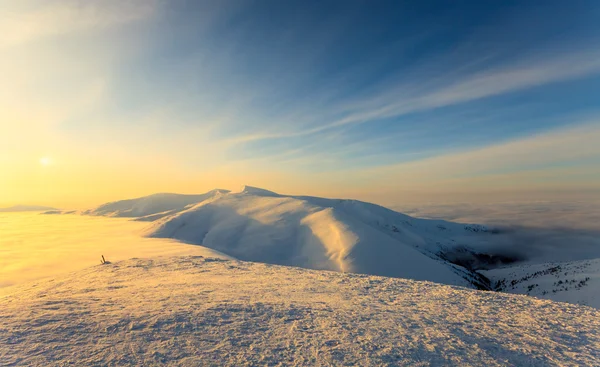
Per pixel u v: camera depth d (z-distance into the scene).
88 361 6.47
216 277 17.56
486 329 9.48
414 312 11.08
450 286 16.00
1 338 7.24
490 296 13.83
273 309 10.45
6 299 12.14
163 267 21.55
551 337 8.95
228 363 6.66
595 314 11.23
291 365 6.71
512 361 7.44
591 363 7.45
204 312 9.61
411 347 7.88
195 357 6.86
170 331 8.10
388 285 16.08
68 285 15.69
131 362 6.52
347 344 7.88
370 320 9.85
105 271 20.23
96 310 9.53
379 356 7.30
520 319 10.55
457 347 8.05
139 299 11.20
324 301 12.23
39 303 10.13
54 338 7.39
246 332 8.37
